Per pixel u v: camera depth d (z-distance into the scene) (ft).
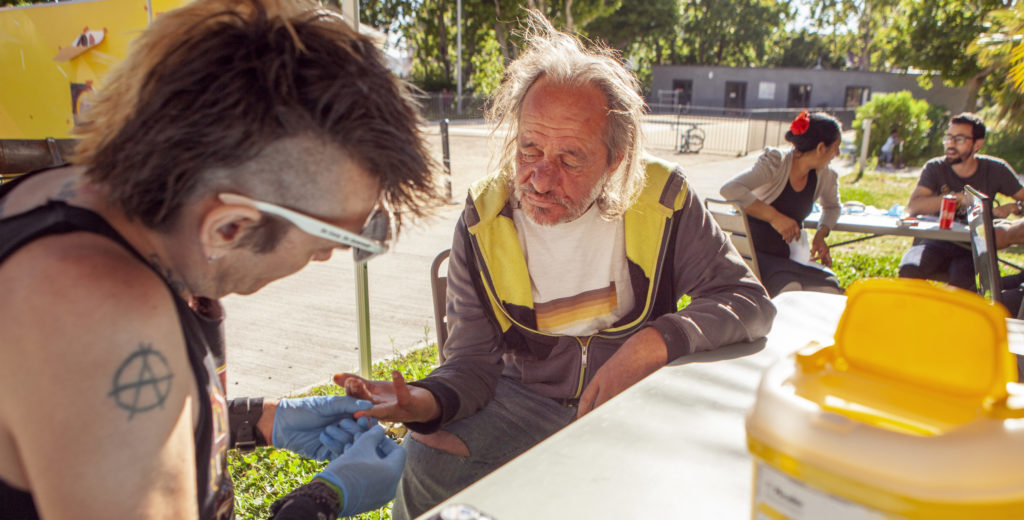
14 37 12.05
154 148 2.38
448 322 6.43
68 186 2.61
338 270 18.57
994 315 2.03
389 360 12.18
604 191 5.93
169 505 2.36
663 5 119.55
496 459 5.93
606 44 6.45
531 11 6.40
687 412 3.78
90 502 2.20
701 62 165.78
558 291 6.13
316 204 2.65
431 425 5.41
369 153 2.66
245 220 2.56
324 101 2.50
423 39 112.78
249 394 10.73
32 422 2.17
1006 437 1.89
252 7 2.55
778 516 2.12
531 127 5.59
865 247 22.81
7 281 2.25
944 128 59.41
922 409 2.06
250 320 14.40
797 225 12.43
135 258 2.50
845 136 84.28
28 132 12.52
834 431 1.98
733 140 70.13
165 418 2.36
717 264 5.97
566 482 3.04
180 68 2.39
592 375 6.21
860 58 153.48
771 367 2.35
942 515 1.82
